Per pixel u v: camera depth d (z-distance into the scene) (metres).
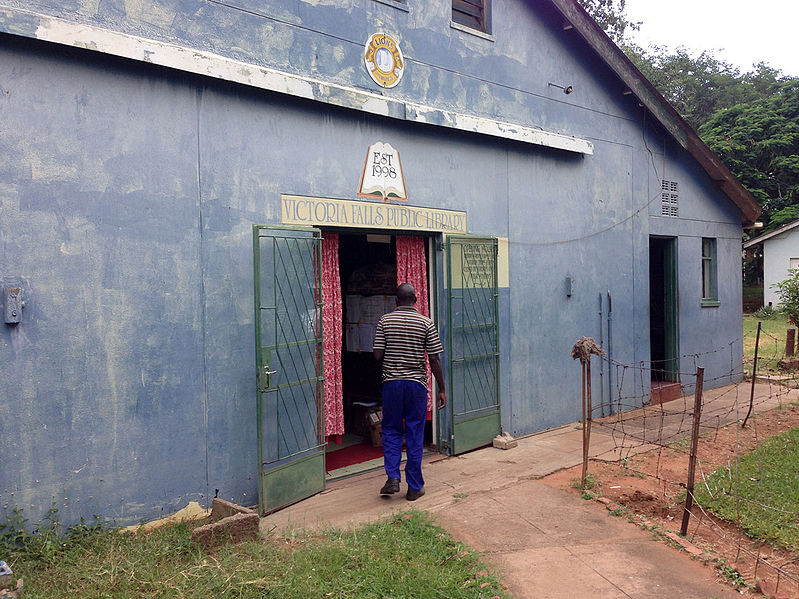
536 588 4.01
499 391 7.59
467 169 7.38
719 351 12.01
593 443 7.65
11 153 4.19
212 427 5.12
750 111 30.45
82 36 4.36
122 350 4.64
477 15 7.66
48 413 4.30
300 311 5.63
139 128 4.74
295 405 5.55
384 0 6.42
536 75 8.27
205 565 3.88
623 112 9.77
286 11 5.61
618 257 9.66
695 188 11.41
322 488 5.79
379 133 6.41
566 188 8.77
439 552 4.38
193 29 5.01
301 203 5.73
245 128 5.34
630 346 9.84
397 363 5.57
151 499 4.77
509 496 5.68
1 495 4.11
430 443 7.32
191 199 5.01
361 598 3.67
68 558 4.04
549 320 8.48
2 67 4.15
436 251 7.14
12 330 4.17
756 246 31.83
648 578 4.16
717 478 6.14
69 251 4.41
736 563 4.39
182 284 4.96
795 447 7.25
